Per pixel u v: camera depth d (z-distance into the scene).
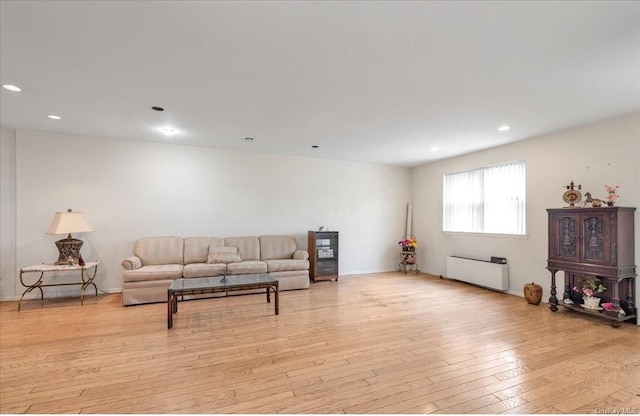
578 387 2.06
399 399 1.92
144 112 3.44
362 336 2.96
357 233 6.45
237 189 5.46
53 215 4.36
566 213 3.68
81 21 1.81
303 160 5.99
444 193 6.10
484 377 2.20
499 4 1.64
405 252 6.52
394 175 6.85
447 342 2.82
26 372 2.24
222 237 5.30
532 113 3.39
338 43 2.05
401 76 2.53
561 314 3.67
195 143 4.97
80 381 2.12
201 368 2.31
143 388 2.03
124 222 4.73
